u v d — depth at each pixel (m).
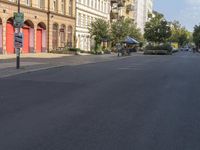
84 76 21.34
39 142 7.18
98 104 11.65
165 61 41.97
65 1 60.81
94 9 75.44
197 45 140.25
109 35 64.38
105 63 35.69
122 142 7.26
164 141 7.39
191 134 8.00
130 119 9.45
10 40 46.44
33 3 50.81
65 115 9.80
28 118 9.36
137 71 25.84
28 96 13.14
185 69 28.88
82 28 68.69
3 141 7.21
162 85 17.39
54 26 57.41
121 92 14.60
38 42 53.44
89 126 8.59
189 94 14.41
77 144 7.07
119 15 96.19
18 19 24.75
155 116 9.91
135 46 87.19
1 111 10.23
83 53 59.06
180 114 10.26
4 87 15.68
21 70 23.62
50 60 36.47
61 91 14.61
